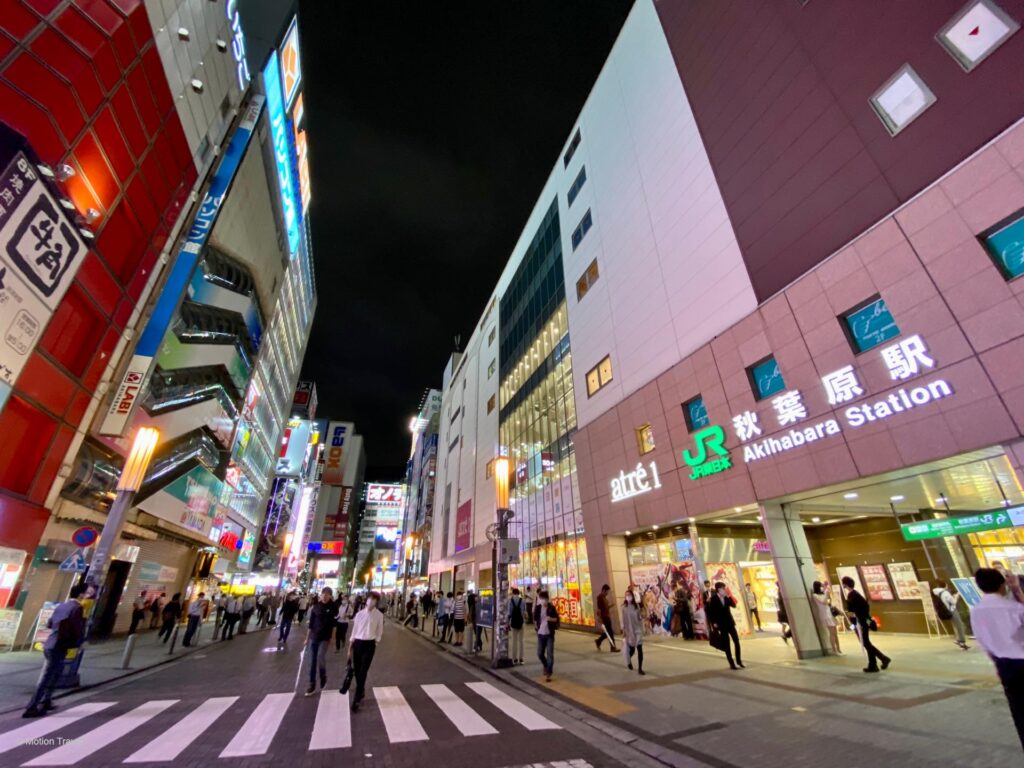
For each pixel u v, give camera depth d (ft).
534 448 101.96
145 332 66.39
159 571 89.35
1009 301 29.55
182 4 65.82
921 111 36.83
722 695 28.43
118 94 53.42
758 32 55.11
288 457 231.50
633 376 67.62
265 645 63.41
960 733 19.15
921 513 51.01
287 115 128.06
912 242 35.14
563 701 28.66
